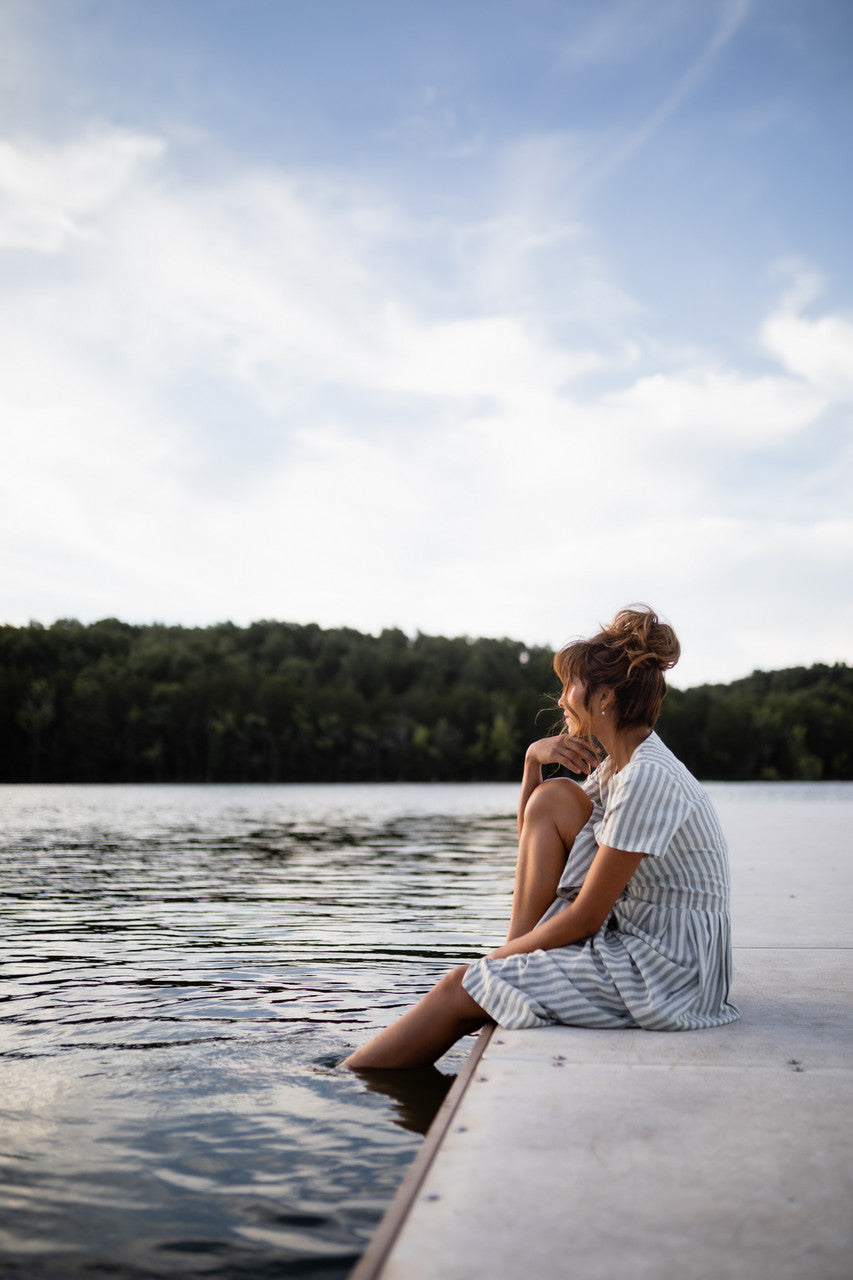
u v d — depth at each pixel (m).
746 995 2.86
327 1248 1.60
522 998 2.39
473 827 19.52
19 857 11.73
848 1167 1.55
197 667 101.88
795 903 5.21
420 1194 1.46
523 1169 1.55
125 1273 1.51
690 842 2.45
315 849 13.25
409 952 4.92
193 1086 2.49
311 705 92.88
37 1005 3.57
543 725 67.25
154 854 12.24
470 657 113.88
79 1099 2.39
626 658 2.55
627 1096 1.90
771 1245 1.29
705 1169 1.55
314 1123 2.20
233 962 4.60
